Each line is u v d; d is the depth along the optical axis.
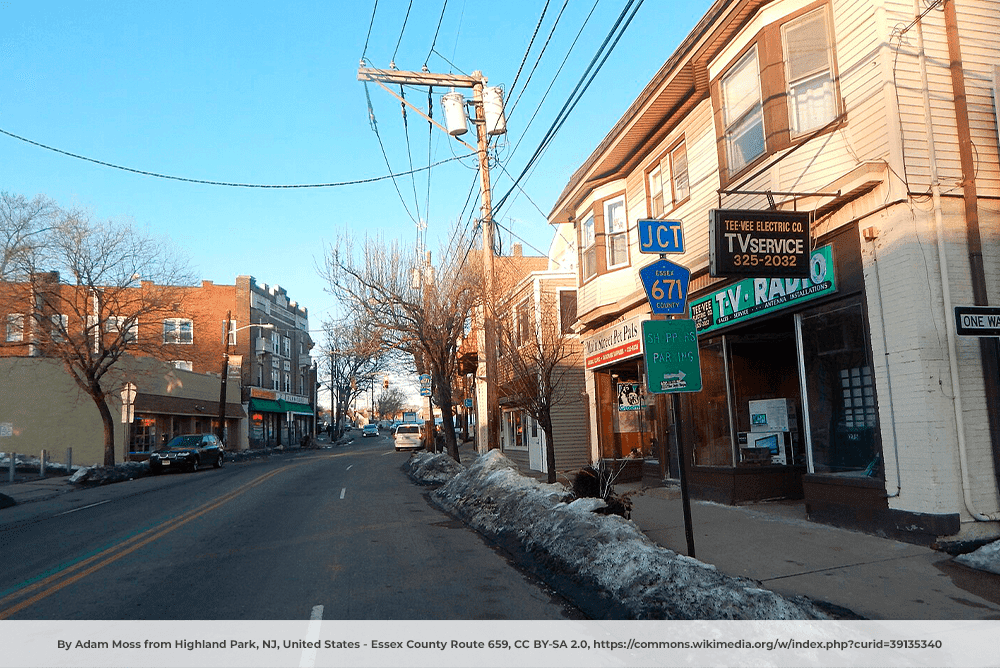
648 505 12.75
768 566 7.57
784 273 9.02
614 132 15.02
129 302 30.64
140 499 18.05
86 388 28.36
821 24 9.76
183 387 42.44
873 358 8.72
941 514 7.84
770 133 10.30
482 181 16.33
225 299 54.47
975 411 8.15
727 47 11.48
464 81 16.59
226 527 11.98
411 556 9.10
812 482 9.94
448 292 21.14
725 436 12.65
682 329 7.65
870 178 8.49
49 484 24.67
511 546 9.45
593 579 6.98
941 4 8.91
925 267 8.25
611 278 16.42
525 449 28.33
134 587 7.65
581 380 23.75
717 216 8.84
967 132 8.62
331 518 12.88
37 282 27.97
